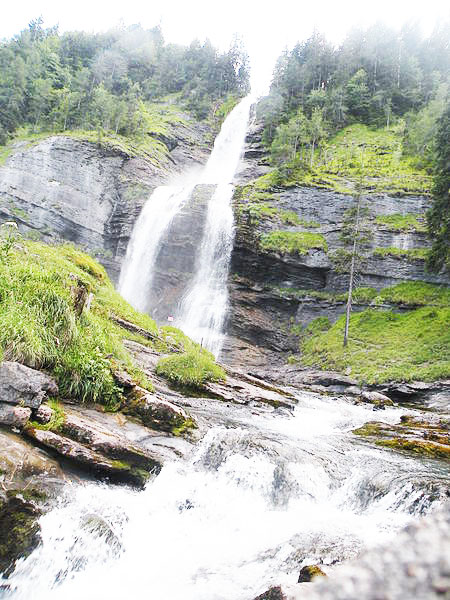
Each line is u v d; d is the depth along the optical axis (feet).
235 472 29.01
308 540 21.45
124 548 21.04
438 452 39.29
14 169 184.44
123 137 237.86
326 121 240.53
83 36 387.96
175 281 165.37
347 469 32.40
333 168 188.24
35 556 18.89
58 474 22.82
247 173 234.79
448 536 2.30
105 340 39.22
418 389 89.30
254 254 154.61
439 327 116.16
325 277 153.28
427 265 125.90
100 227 190.29
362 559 2.44
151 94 357.00
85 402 31.30
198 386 49.75
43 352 29.25
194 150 286.66
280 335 145.69
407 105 260.01
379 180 169.58
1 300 30.37
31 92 271.49
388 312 133.39
